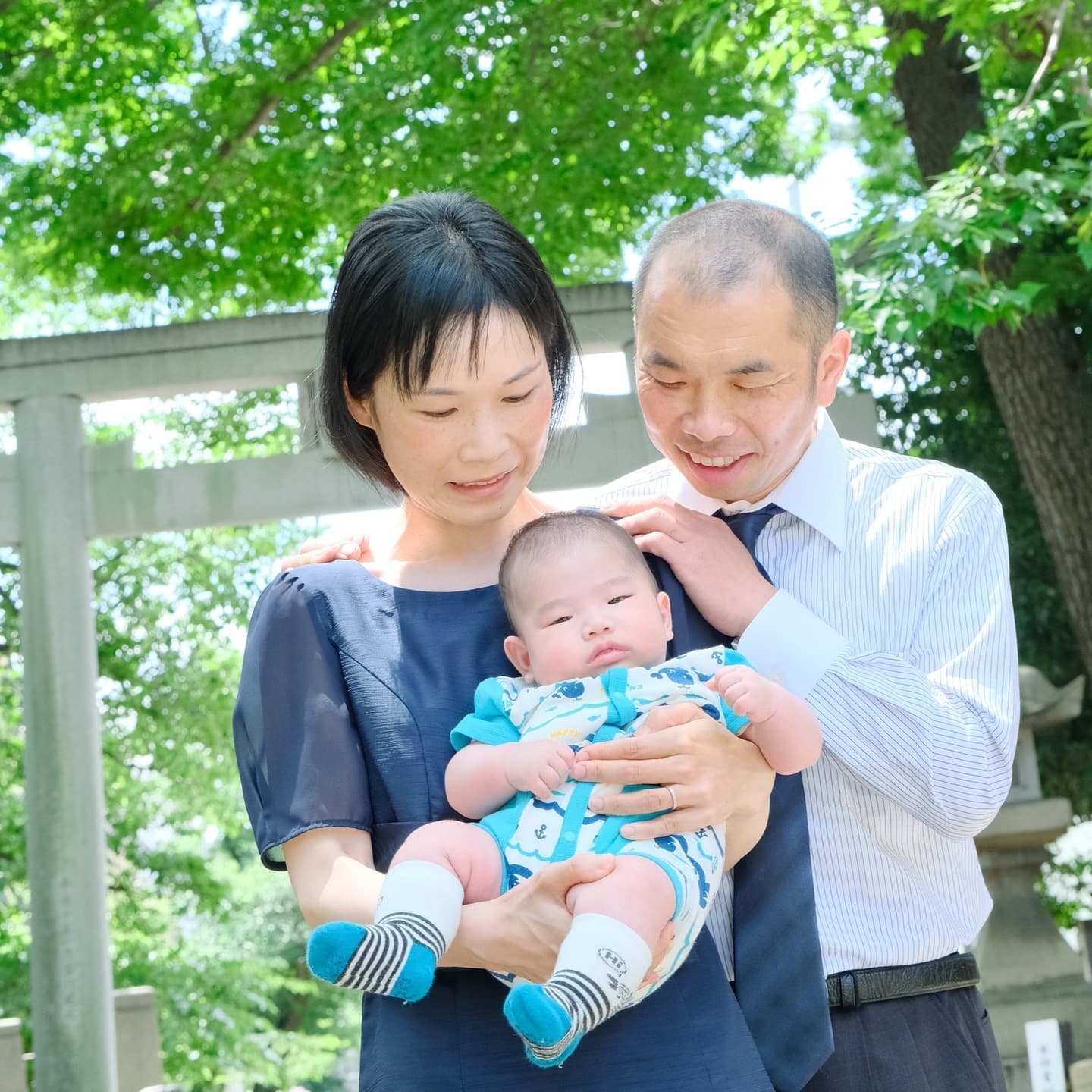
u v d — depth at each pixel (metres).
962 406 9.44
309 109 8.55
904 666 2.13
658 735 1.80
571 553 1.99
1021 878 6.57
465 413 1.84
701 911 1.74
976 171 5.64
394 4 8.38
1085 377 7.33
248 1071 11.52
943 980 2.17
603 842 1.75
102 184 8.98
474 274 1.82
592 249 9.34
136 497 5.93
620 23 7.77
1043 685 6.77
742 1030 1.79
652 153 8.34
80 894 5.73
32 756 5.81
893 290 5.28
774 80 6.95
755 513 2.34
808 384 2.19
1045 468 7.04
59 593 5.87
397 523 2.33
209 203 9.15
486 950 1.67
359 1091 1.83
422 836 1.77
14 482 5.96
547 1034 1.47
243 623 11.23
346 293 1.88
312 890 1.78
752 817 1.88
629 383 5.80
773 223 2.20
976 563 2.26
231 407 10.76
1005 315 5.77
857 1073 2.08
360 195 8.42
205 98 8.75
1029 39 6.59
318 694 1.88
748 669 1.88
